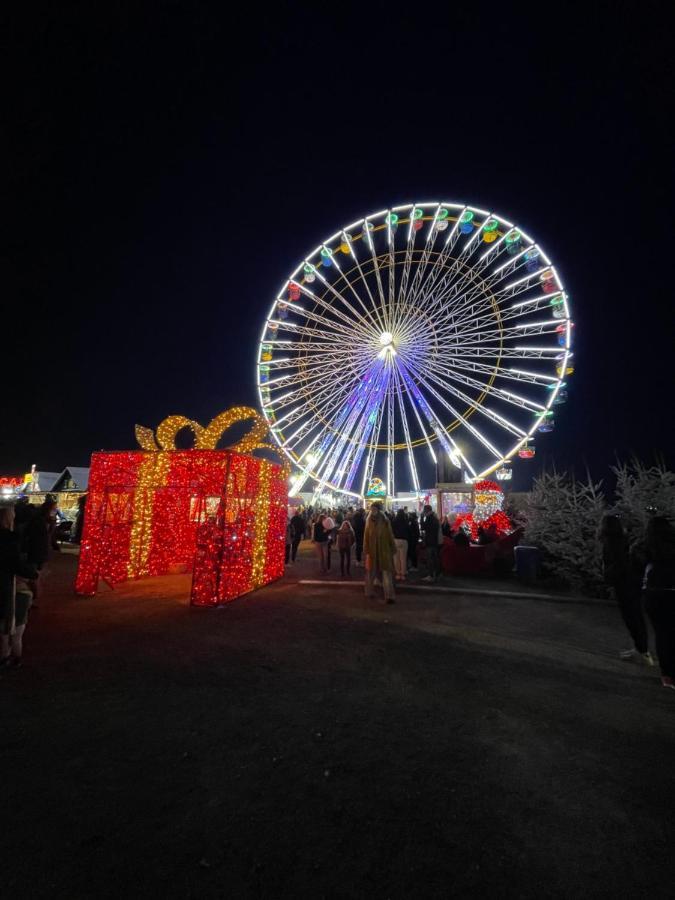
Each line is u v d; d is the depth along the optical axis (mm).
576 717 3740
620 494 9289
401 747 3223
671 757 3166
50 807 2543
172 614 6926
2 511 4418
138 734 3348
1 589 4297
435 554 10328
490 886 2051
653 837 2381
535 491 11281
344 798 2654
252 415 9750
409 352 22781
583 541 8930
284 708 3791
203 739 3291
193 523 11477
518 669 4801
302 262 23172
